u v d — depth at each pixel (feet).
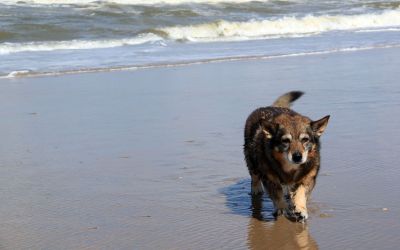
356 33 87.71
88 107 40.81
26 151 30.48
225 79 50.19
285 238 19.17
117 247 18.52
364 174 25.16
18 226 20.39
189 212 21.65
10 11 93.81
